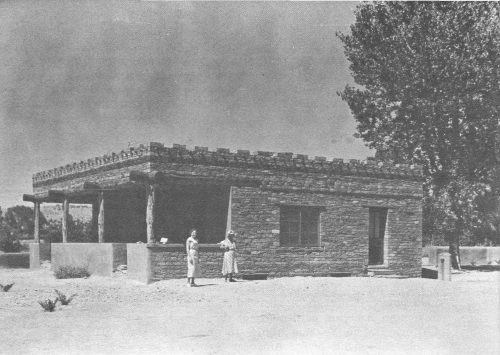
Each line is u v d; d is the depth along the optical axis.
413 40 31.03
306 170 23.89
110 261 22.52
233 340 10.41
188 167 21.44
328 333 11.00
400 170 26.30
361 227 25.02
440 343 10.27
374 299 15.60
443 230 31.45
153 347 9.91
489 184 31.73
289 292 17.02
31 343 10.26
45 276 24.34
